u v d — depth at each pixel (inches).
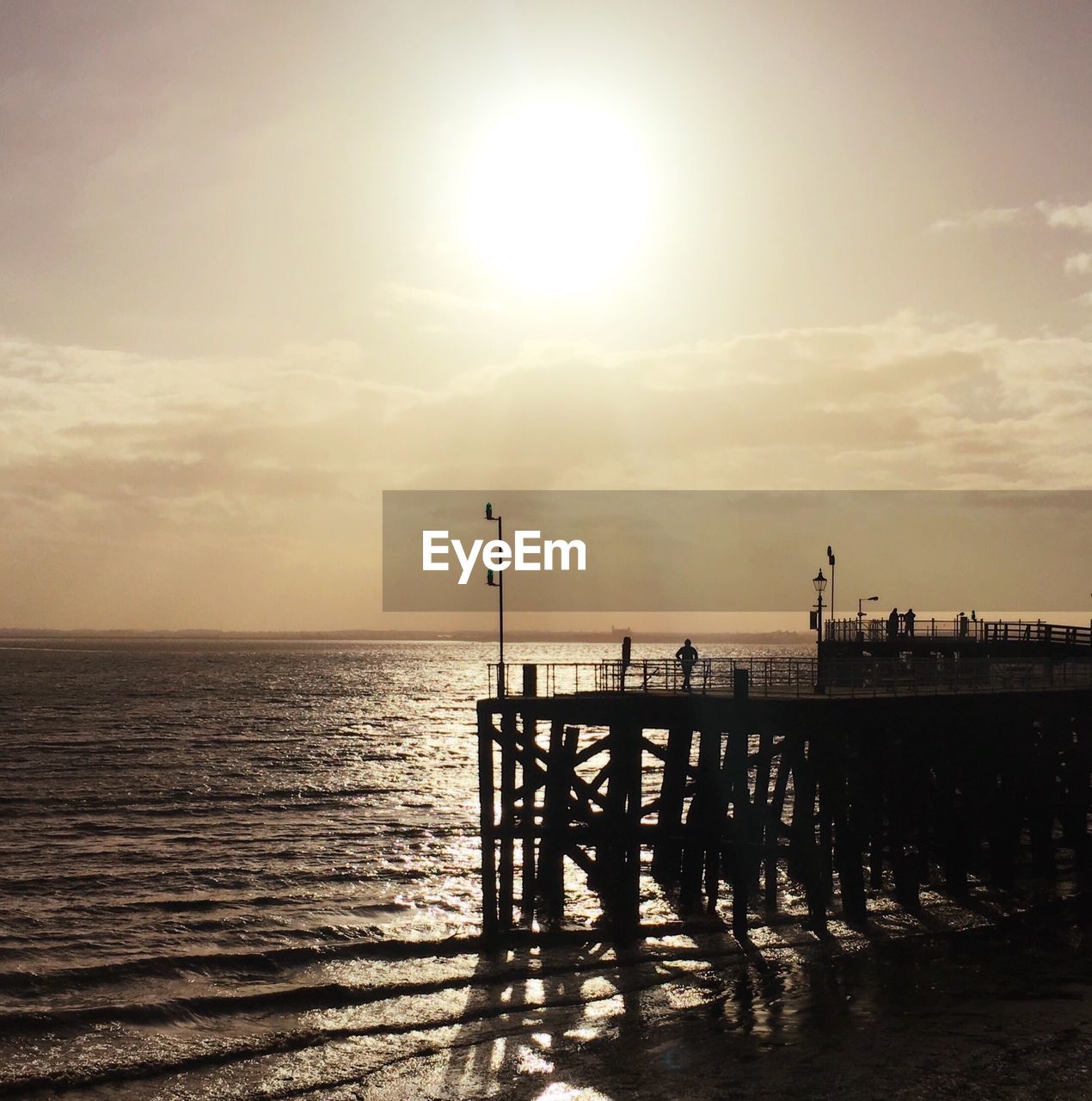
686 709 1255.5
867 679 1470.2
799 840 1284.4
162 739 3599.9
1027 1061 942.4
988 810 1493.6
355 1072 956.6
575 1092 903.1
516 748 1264.8
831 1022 1037.2
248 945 1301.7
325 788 2578.7
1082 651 2103.8
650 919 1337.4
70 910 1457.9
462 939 1274.6
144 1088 938.7
